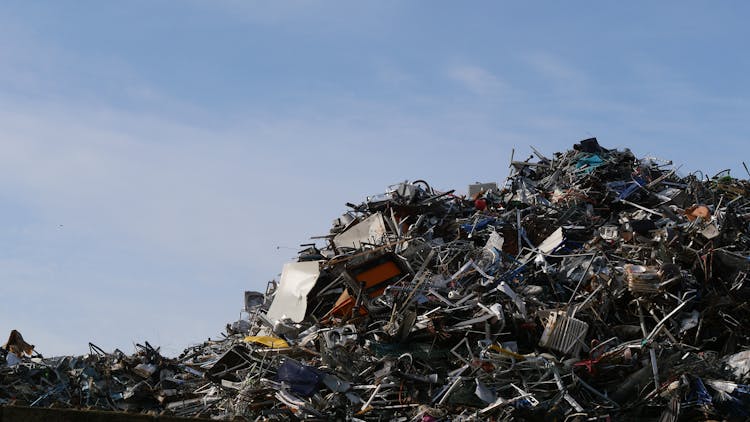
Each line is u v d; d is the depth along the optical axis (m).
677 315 28.27
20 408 17.17
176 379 30.75
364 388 26.95
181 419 18.72
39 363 30.70
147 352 31.50
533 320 28.03
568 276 30.62
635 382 26.25
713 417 25.44
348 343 28.11
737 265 28.95
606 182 38.72
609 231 33.84
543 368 26.25
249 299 37.38
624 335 28.33
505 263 31.92
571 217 35.88
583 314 28.55
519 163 41.22
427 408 25.98
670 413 25.36
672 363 26.48
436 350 27.47
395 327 27.38
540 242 34.66
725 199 37.81
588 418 25.58
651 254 30.16
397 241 32.38
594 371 26.48
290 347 29.31
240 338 34.44
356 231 34.78
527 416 25.48
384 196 36.75
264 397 27.45
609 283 29.11
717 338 28.75
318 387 27.00
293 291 32.25
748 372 26.36
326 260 33.44
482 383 26.06
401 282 30.05
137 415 18.17
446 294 29.25
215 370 29.59
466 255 32.25
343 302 30.64
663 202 36.72
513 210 35.97
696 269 29.28
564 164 40.47
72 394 29.59
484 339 27.59
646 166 40.19
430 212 36.44
